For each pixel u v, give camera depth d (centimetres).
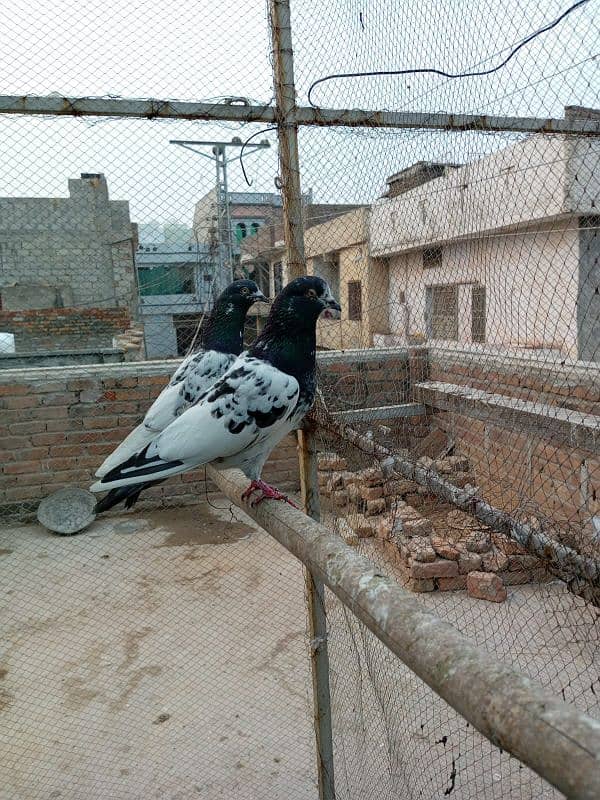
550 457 259
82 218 1074
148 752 313
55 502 603
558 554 158
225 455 231
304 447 285
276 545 546
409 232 289
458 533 454
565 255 236
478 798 255
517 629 321
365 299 345
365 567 147
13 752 312
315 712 285
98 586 483
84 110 239
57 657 392
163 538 570
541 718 84
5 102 234
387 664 314
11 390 602
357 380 356
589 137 218
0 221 707
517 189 239
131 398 625
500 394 289
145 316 1029
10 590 479
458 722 303
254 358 244
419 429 351
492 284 269
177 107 243
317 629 281
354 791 276
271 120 253
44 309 1181
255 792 289
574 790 75
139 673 375
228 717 337
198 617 435
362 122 245
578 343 241
